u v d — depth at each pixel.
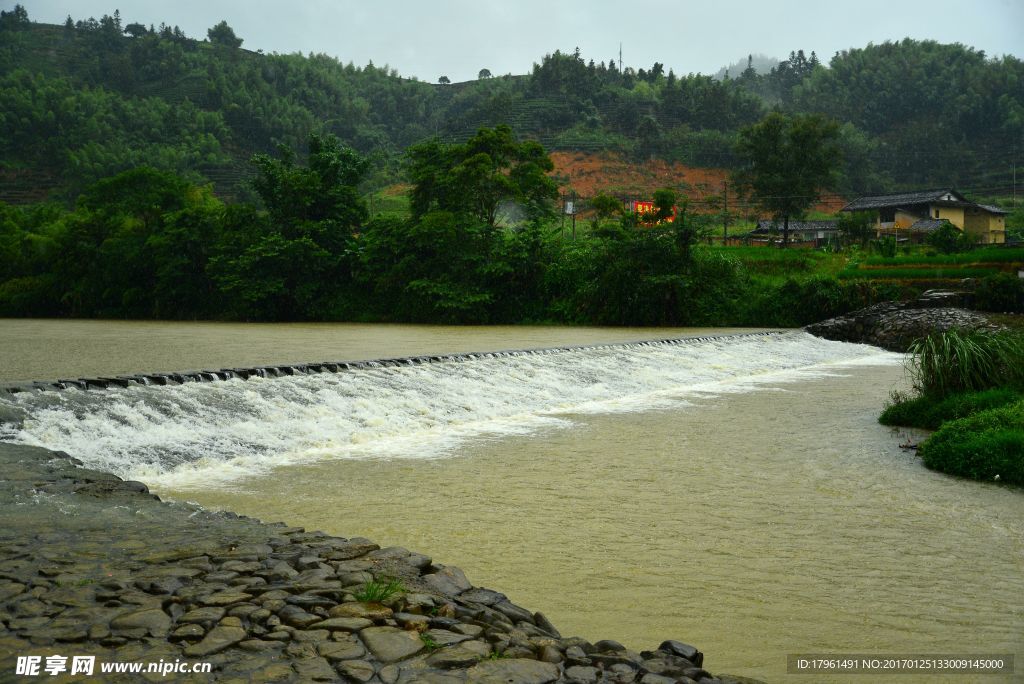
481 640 5.00
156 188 63.00
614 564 7.98
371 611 5.28
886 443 14.54
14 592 5.34
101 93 173.00
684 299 46.94
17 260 62.53
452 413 16.27
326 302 53.88
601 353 25.12
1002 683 5.63
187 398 13.84
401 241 53.09
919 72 179.25
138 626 4.87
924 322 36.97
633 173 133.75
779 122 72.81
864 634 6.46
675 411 18.09
